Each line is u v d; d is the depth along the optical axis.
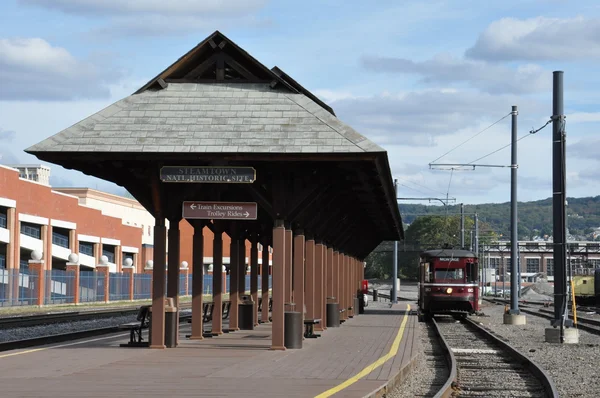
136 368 15.98
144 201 20.20
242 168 18.78
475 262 42.62
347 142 18.42
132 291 66.62
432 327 37.72
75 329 31.94
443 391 13.75
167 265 20.66
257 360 17.67
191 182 19.00
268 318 34.34
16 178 57.44
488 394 15.20
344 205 28.31
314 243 25.94
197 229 23.64
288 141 18.50
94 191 81.94
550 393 14.56
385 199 27.47
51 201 63.03
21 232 59.59
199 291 23.62
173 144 18.48
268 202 19.75
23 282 49.62
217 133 18.80
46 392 12.64
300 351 20.00
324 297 29.58
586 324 39.72
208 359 17.78
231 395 12.45
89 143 18.42
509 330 35.88
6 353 18.84
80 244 69.25
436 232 146.25
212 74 20.77
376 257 157.62
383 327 31.92
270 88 20.28
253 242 30.77
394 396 14.16
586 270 94.12
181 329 29.16
